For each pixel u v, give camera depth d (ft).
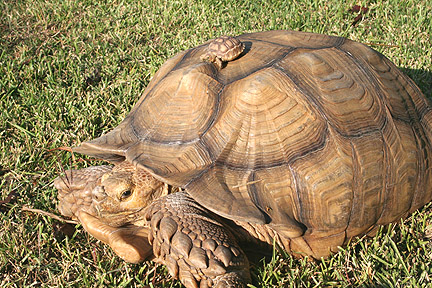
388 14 5.09
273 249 3.01
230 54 3.16
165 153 3.00
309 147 2.96
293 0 5.38
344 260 3.10
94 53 4.82
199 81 3.09
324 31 4.94
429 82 4.33
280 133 2.96
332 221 2.98
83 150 3.33
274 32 3.53
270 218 2.85
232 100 3.02
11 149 3.90
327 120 3.02
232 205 2.81
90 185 3.18
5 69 4.57
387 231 3.24
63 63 4.64
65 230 3.40
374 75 3.30
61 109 4.18
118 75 4.57
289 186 2.92
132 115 3.33
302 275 3.02
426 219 3.35
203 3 5.33
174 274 2.83
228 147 2.95
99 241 3.33
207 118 3.02
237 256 2.85
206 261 2.78
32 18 5.33
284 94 3.02
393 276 2.98
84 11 5.44
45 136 4.01
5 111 4.14
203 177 2.89
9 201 3.58
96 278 3.12
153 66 4.54
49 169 3.79
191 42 4.83
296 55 3.19
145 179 3.10
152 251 3.04
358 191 3.01
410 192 3.19
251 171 2.91
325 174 2.94
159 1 5.49
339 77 3.16
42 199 3.57
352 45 3.42
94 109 4.13
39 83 4.46
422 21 4.88
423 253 3.18
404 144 3.17
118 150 3.11
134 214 3.13
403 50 4.60
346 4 5.25
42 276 3.19
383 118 3.16
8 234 3.34
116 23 5.18
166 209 2.94
